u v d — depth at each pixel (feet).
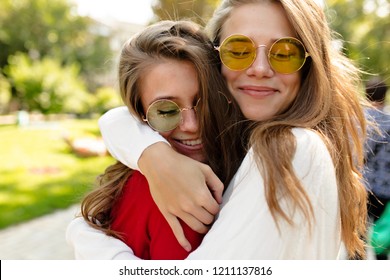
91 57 112.78
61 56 106.01
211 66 5.44
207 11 34.09
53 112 79.10
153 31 5.60
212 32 5.95
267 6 5.20
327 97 5.06
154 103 5.33
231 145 5.59
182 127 5.40
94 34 118.73
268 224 4.26
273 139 4.43
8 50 98.68
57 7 104.12
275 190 4.21
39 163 33.68
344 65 6.16
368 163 10.73
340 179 5.07
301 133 4.57
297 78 5.27
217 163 5.64
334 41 6.80
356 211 5.37
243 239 4.30
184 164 4.88
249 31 5.17
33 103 78.38
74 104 81.41
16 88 80.02
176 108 5.31
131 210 5.37
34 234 18.45
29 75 78.64
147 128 5.49
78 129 58.23
